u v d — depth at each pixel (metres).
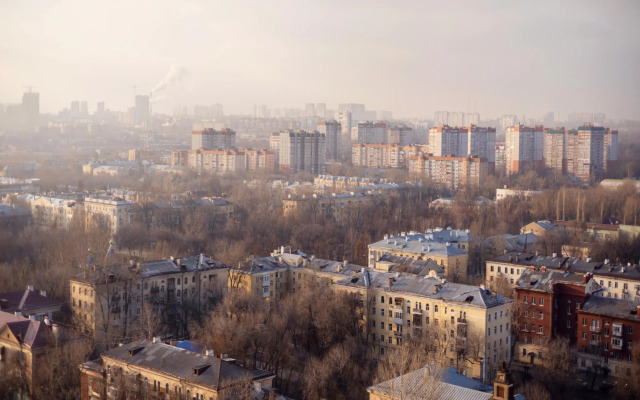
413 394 165.00
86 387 199.50
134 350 193.25
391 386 171.25
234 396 170.25
